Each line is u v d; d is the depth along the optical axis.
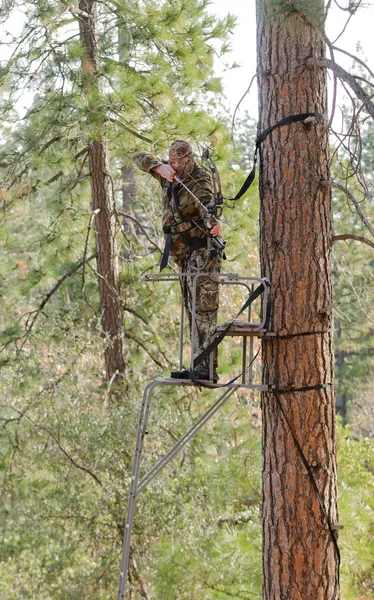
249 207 15.89
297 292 7.28
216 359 7.27
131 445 15.20
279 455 7.36
